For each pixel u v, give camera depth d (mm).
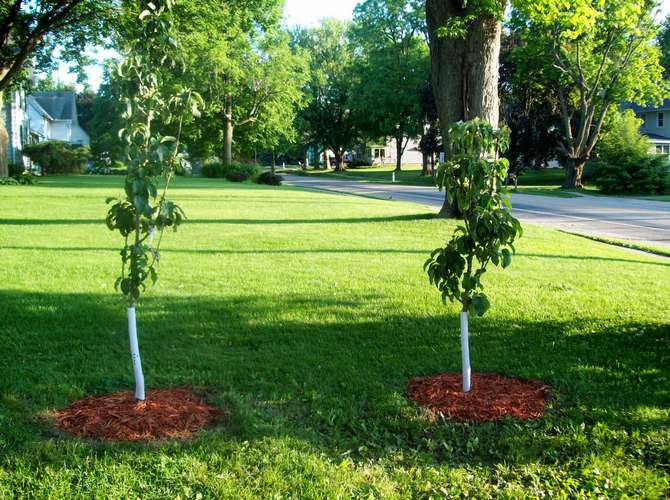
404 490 3248
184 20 22844
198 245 11273
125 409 3986
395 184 43156
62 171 49906
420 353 5398
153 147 3770
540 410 4203
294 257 10109
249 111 51750
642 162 33312
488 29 14344
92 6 22859
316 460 3484
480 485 3316
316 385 4617
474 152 4172
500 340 5801
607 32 34281
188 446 3566
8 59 24938
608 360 5238
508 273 8969
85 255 9812
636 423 4008
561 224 17688
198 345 5523
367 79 56812
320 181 48219
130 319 4047
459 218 15938
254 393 4477
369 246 11430
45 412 3994
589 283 8320
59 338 5609
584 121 37344
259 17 33625
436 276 4312
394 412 4164
